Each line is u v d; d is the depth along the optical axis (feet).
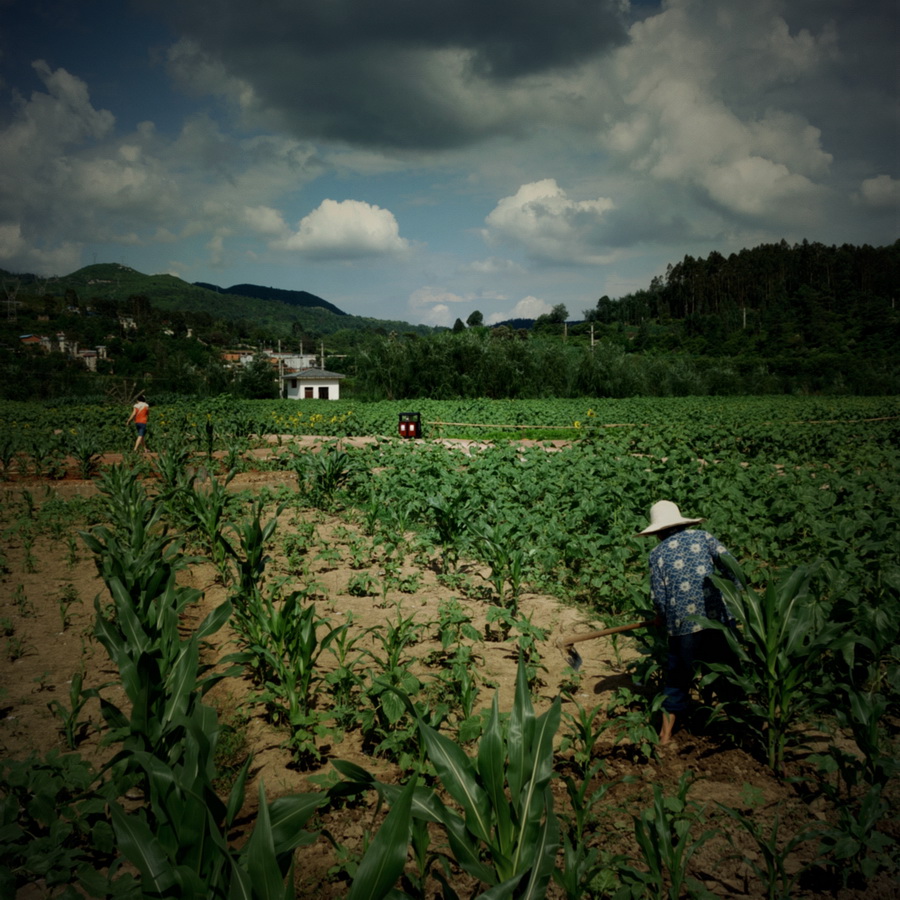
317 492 38.65
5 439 54.85
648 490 33.60
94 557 26.96
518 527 25.66
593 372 175.73
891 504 27.04
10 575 25.61
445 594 23.35
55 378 184.85
